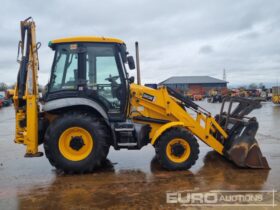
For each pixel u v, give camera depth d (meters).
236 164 6.63
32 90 6.52
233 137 6.83
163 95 6.98
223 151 6.99
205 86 80.94
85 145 6.38
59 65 6.61
